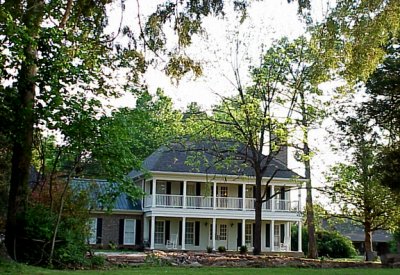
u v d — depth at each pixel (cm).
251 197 4025
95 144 1478
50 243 1484
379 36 1382
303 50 2752
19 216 1491
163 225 3866
